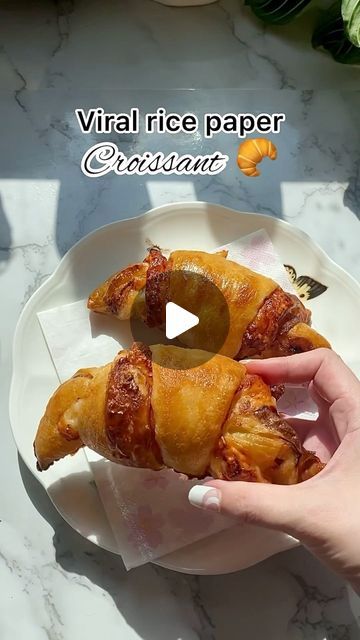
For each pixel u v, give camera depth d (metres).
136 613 0.27
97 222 0.31
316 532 0.21
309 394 0.27
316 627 0.27
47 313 0.28
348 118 0.33
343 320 0.29
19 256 0.30
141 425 0.22
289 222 0.32
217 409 0.22
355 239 0.32
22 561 0.27
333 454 0.24
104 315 0.28
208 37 0.33
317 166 0.32
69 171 0.31
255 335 0.26
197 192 0.32
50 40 0.33
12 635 0.26
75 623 0.27
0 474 0.28
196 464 0.23
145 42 0.33
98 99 0.32
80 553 0.27
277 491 0.21
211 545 0.26
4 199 0.31
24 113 0.32
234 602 0.27
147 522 0.26
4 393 0.28
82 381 0.24
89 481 0.27
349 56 0.32
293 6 0.31
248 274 0.27
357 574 0.21
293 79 0.33
